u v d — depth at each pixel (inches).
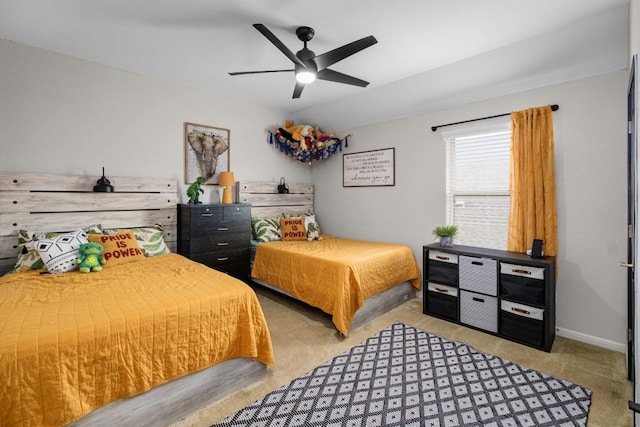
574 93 104.0
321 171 199.0
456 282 117.3
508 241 115.3
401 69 122.3
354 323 112.3
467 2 81.0
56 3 82.7
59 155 113.0
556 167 107.4
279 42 81.8
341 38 99.1
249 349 75.2
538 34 95.9
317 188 202.1
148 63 120.9
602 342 99.3
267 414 67.7
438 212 143.3
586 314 102.7
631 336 77.4
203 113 151.7
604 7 82.1
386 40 100.2
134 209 129.1
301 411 68.6
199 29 95.8
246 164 169.8
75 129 116.1
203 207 134.9
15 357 48.8
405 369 85.6
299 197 194.7
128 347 59.4
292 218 171.2
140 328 61.1
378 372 84.1
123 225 126.4
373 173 169.6
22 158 106.0
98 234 109.8
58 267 93.0
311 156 187.3
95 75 120.1
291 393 75.0
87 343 55.1
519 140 111.9
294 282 127.6
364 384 78.7
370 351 95.8
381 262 125.6
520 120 111.8
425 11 84.9
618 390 75.8
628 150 81.7
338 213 189.2
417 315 126.5
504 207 124.0
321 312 129.0
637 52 62.5
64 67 113.4
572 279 105.0
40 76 108.7
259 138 175.2
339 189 188.1
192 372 68.2
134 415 60.7
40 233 104.7
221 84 143.3
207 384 71.0
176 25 93.7
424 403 71.4
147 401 62.4
